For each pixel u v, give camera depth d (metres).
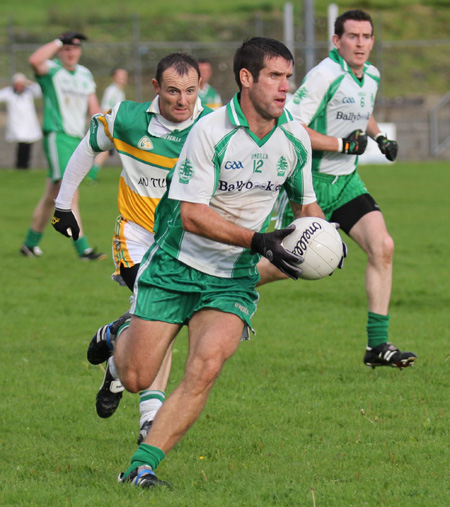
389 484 15.09
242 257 15.73
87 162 19.38
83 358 24.77
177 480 15.52
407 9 143.25
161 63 18.64
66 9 136.00
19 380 22.47
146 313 15.71
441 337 27.34
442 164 92.12
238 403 20.50
